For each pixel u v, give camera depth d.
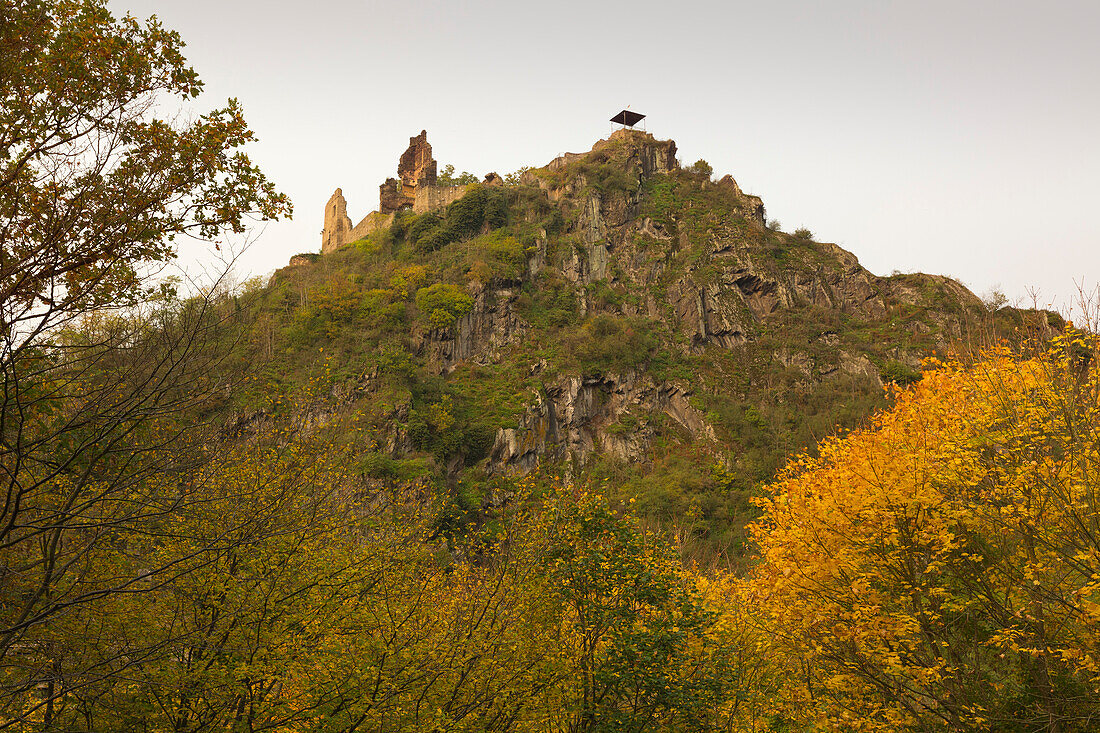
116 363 10.61
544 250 124.75
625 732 17.20
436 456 80.19
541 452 92.38
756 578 20.45
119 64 9.36
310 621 13.36
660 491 81.50
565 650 17.17
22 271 9.04
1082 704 14.35
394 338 93.94
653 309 125.00
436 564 18.45
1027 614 14.70
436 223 125.81
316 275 113.19
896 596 17.19
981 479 15.52
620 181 139.50
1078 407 14.54
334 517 15.21
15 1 9.05
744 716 19.98
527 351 107.75
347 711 13.52
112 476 10.98
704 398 110.50
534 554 17.44
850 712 17.08
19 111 8.90
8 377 9.18
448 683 15.27
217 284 10.95
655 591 18.22
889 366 115.69
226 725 12.20
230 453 12.88
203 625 12.57
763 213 146.88
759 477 90.62
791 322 127.50
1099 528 13.85
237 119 10.39
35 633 11.01
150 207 9.56
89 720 11.95
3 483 10.20
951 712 15.62
